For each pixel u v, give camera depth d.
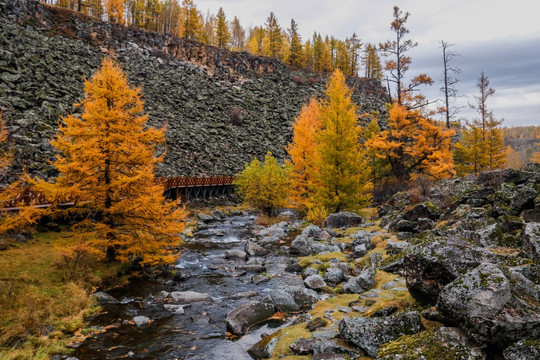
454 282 5.50
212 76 67.62
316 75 84.25
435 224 15.38
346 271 12.80
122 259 13.15
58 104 32.09
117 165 13.23
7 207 14.88
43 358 7.39
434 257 6.52
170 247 18.09
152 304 10.91
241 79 71.56
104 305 10.66
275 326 8.94
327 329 7.38
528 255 7.28
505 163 38.78
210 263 15.75
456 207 16.19
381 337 5.91
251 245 17.33
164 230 13.71
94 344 8.25
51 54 41.72
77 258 12.21
